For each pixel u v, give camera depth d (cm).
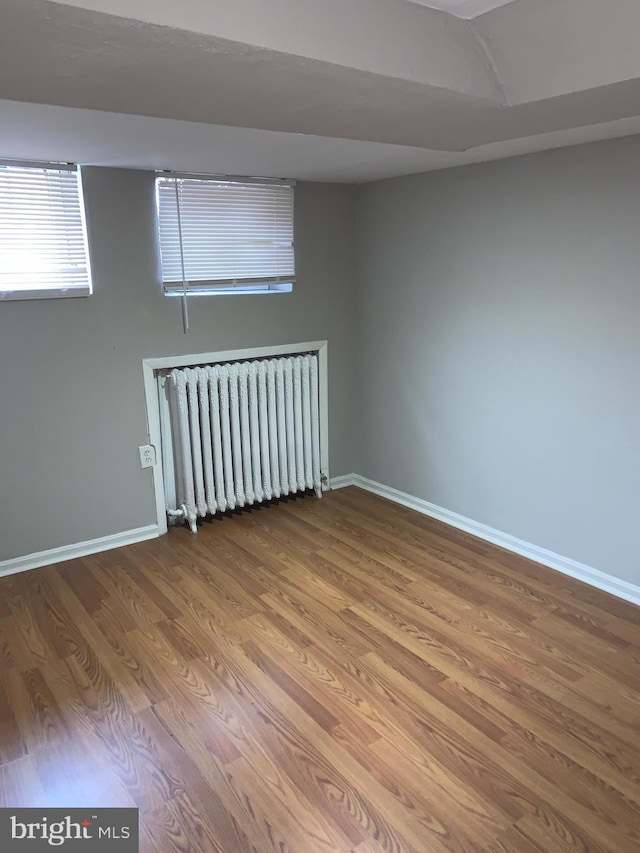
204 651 239
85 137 216
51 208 281
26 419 293
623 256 248
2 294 274
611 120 193
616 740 193
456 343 328
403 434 375
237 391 345
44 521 306
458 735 196
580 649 237
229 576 296
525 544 312
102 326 305
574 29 137
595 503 277
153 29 102
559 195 265
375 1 128
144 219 306
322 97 150
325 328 383
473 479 335
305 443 383
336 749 191
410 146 242
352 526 351
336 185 366
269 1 112
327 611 265
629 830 163
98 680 224
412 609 266
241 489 357
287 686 219
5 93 142
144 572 301
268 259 350
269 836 162
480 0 135
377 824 166
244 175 325
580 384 273
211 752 190
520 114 175
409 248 345
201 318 334
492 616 260
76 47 110
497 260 297
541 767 183
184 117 170
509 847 159
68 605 272
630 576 270
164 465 343
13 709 210
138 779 181
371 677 223
